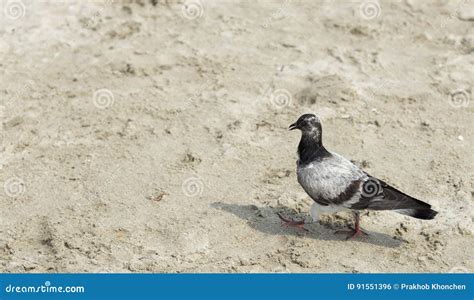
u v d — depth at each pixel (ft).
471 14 58.59
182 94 49.19
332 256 36.96
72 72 51.24
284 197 40.63
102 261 36.45
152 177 41.93
